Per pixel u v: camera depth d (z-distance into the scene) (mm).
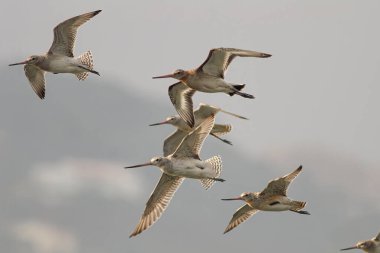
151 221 27297
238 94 27422
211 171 26438
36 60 29141
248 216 28688
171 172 26250
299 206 27062
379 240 28297
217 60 27344
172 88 28125
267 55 26719
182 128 30688
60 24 28938
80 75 30125
